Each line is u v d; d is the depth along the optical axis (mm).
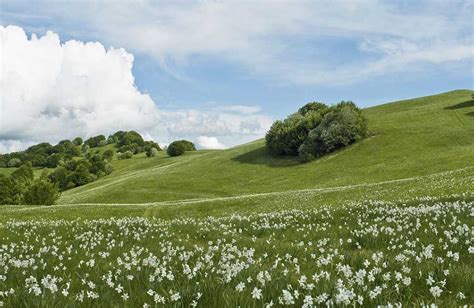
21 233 18672
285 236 15094
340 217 18531
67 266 10461
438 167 73500
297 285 7133
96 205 55000
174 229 18656
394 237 12094
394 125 109250
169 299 6184
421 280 6891
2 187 98625
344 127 100125
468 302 5949
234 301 5566
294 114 120562
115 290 7035
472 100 121562
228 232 16812
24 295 6227
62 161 190500
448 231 11164
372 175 78000
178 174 112688
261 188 87312
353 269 8320
